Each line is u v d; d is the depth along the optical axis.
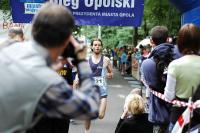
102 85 10.90
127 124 8.27
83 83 3.46
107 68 11.23
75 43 3.59
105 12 10.76
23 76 3.11
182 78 6.27
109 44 60.72
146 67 8.02
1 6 18.83
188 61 6.25
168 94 6.40
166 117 7.95
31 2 10.89
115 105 19.92
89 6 10.73
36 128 4.39
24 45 3.30
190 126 6.08
